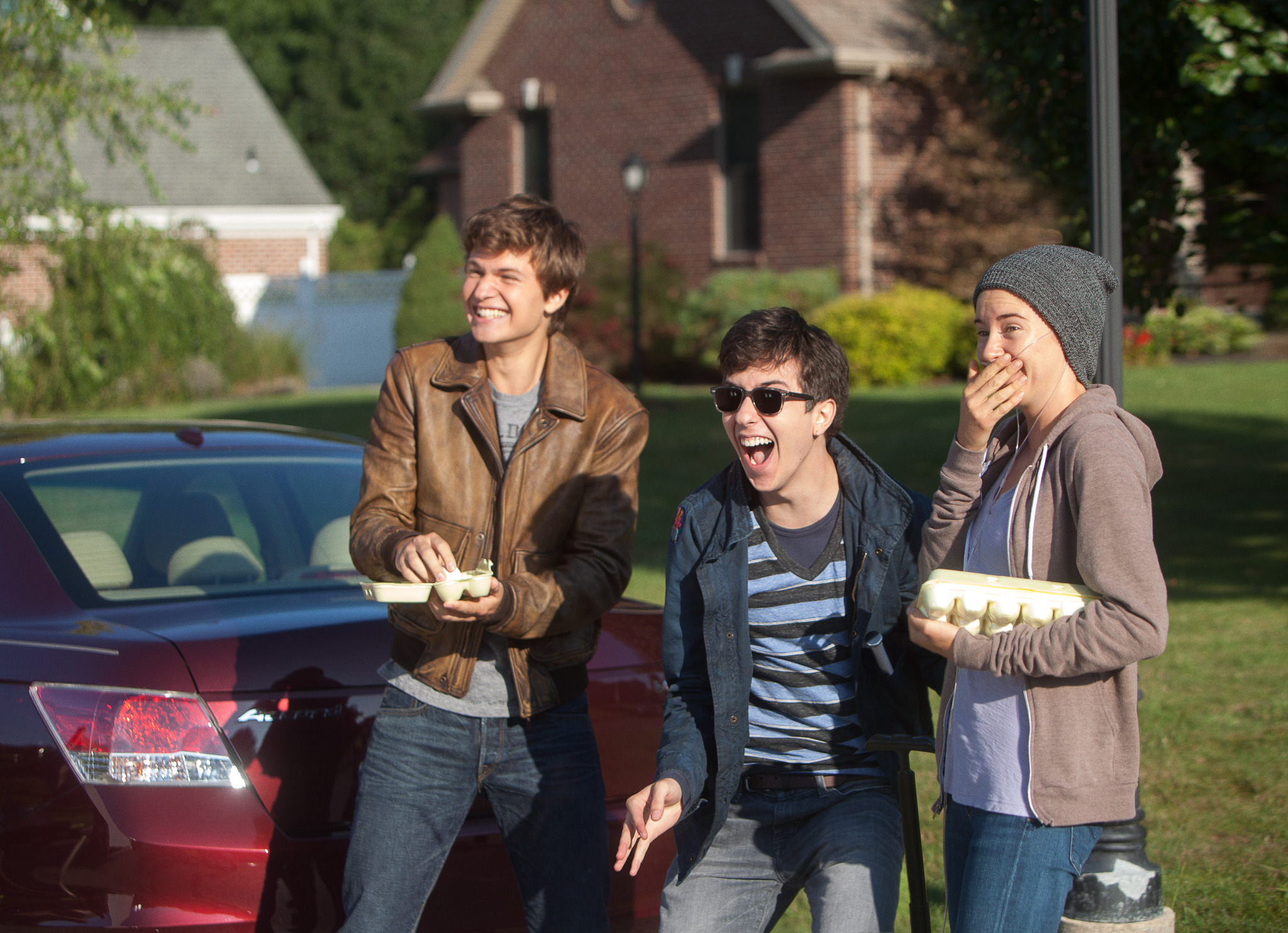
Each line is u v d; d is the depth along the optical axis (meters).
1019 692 2.68
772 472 3.08
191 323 23.02
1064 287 2.71
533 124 29.34
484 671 3.37
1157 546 10.40
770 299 22.56
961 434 2.81
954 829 2.90
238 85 35.19
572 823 3.43
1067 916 3.48
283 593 4.25
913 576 3.16
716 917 3.19
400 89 51.41
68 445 4.72
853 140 22.94
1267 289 26.00
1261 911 4.41
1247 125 6.77
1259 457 14.16
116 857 3.42
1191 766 5.73
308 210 32.56
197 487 4.67
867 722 3.12
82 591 4.05
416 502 3.49
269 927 3.47
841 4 23.69
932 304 21.48
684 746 3.12
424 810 3.34
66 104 15.98
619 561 3.46
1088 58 3.98
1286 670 7.02
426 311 28.92
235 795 3.50
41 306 21.39
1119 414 2.71
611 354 23.55
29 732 3.58
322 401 21.72
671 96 25.98
